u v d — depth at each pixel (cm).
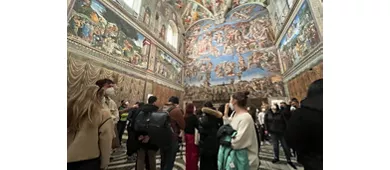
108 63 991
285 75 1373
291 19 1084
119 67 1080
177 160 512
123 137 795
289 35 1155
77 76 796
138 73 1267
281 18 1301
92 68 882
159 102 1534
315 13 805
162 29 1644
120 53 1095
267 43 1653
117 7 1075
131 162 476
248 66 1730
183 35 2133
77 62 800
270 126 494
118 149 607
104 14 975
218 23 1977
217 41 1955
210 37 2005
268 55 1630
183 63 2073
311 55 878
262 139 832
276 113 490
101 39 950
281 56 1432
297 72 1085
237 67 1789
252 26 1769
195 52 2064
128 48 1170
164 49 1659
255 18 1759
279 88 1507
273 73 1570
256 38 1730
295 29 1041
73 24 787
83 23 840
